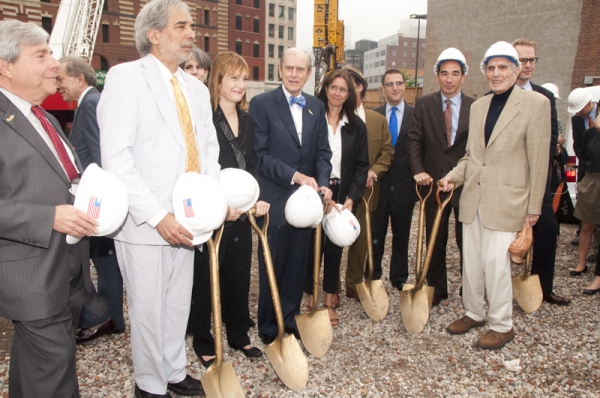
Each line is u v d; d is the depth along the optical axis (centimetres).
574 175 599
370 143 368
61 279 193
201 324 280
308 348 300
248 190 255
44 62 183
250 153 278
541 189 290
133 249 220
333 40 2245
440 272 382
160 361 233
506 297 306
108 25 3122
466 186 318
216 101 263
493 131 297
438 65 352
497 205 295
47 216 177
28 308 184
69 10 1619
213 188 218
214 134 249
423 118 365
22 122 181
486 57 297
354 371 284
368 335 332
